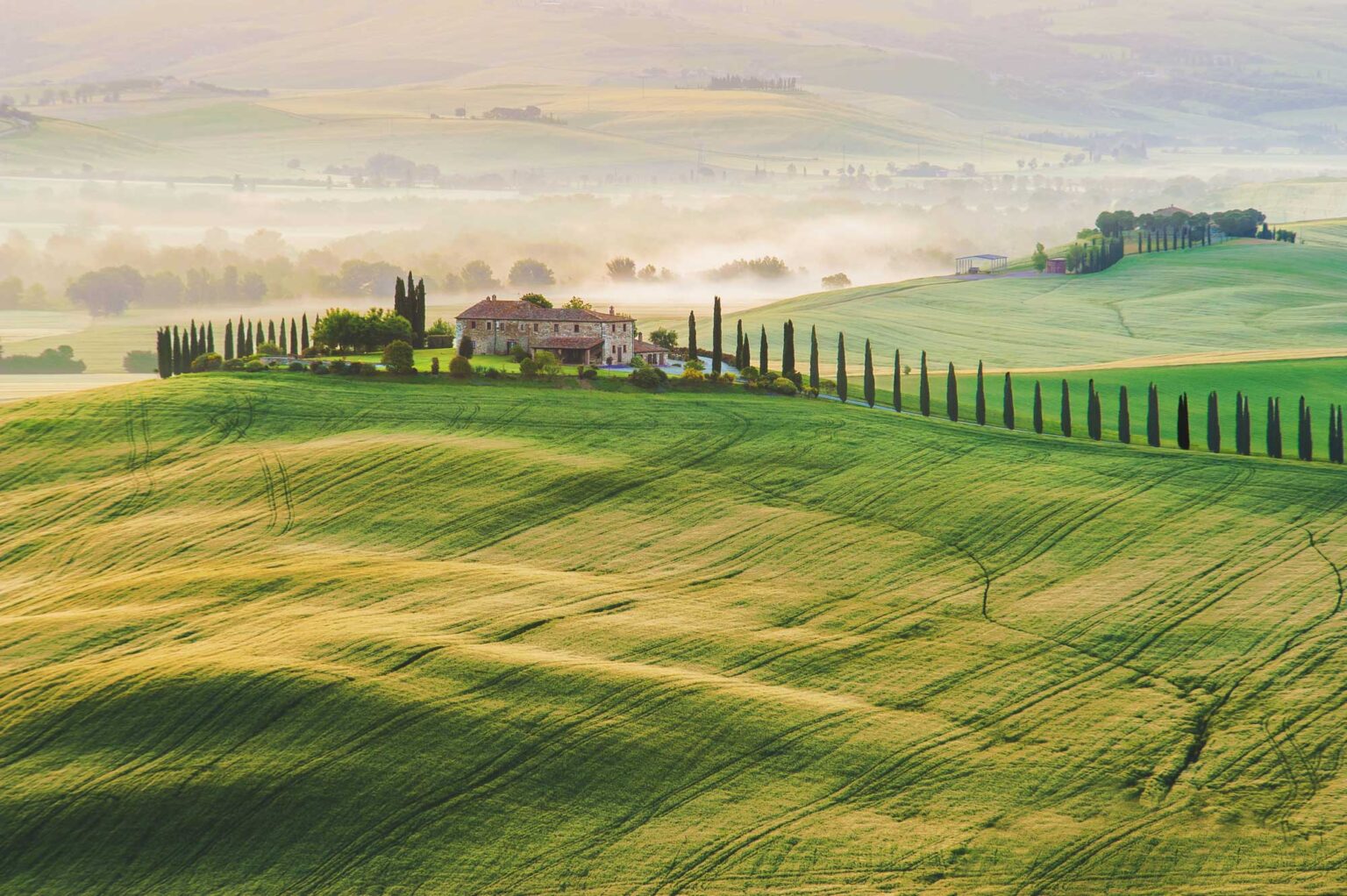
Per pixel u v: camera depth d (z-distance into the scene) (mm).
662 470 137125
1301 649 99125
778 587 111000
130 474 137750
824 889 73625
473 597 106188
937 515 126938
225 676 89688
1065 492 132875
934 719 89688
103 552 119438
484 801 80250
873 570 114562
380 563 114375
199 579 109625
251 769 81812
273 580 109000
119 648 97250
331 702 87312
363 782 81125
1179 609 106188
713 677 93812
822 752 85188
